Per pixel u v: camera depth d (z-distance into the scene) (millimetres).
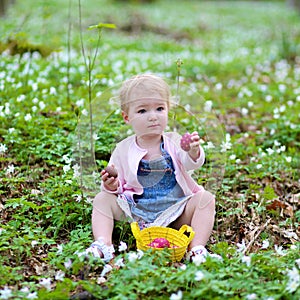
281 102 8758
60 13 18297
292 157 6391
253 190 5617
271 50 14383
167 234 4191
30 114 6609
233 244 4613
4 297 3359
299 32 18578
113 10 23531
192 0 35344
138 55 12391
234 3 35219
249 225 4863
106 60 10977
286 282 3535
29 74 8336
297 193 5723
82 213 4648
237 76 11078
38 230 4379
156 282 3539
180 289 3650
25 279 3891
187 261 4016
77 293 3646
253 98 9023
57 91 7965
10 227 4316
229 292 3414
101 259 3807
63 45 11586
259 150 6289
